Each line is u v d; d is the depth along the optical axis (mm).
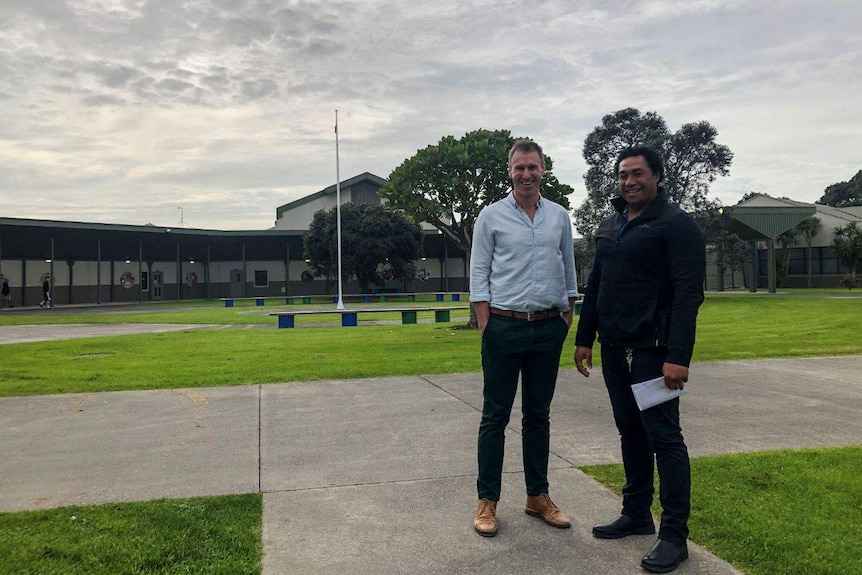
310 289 54406
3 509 3527
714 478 3863
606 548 2988
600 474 4078
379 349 11461
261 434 5211
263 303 38531
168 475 4137
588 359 3498
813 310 21641
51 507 3551
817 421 5465
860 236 49594
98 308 36688
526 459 3389
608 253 3172
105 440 5047
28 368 9203
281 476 4098
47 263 42312
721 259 51625
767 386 7141
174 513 3416
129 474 4164
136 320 23375
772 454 4383
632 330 3008
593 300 3455
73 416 5930
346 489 3834
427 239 54406
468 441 4930
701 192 34375
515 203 3367
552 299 3301
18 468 4312
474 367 8797
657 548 2793
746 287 58594
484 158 15883
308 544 3029
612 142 35500
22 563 2807
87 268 44969
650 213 3012
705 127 33625
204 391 7160
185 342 13469
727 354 9914
